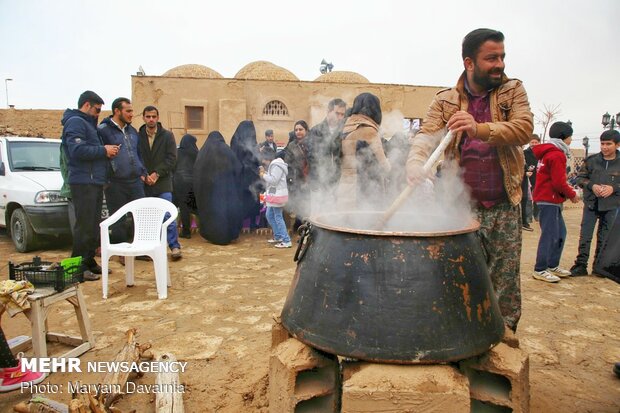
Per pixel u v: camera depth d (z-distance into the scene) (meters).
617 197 5.12
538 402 2.60
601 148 5.26
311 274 1.98
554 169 5.11
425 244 1.83
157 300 4.39
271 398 2.08
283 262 6.04
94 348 3.27
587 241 5.50
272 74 23.16
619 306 4.42
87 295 4.49
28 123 22.52
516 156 2.53
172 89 18.97
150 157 6.05
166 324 3.77
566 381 2.90
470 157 2.57
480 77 2.40
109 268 5.45
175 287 4.83
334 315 1.84
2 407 2.52
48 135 22.70
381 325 1.78
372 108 4.20
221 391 2.70
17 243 6.55
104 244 4.37
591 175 5.38
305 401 2.15
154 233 4.68
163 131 6.10
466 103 2.54
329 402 2.08
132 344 2.85
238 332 3.62
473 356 1.86
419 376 1.75
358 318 1.80
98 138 4.98
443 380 1.74
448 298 1.81
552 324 3.93
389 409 1.73
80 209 4.83
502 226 2.61
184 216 7.71
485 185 2.57
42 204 6.24
